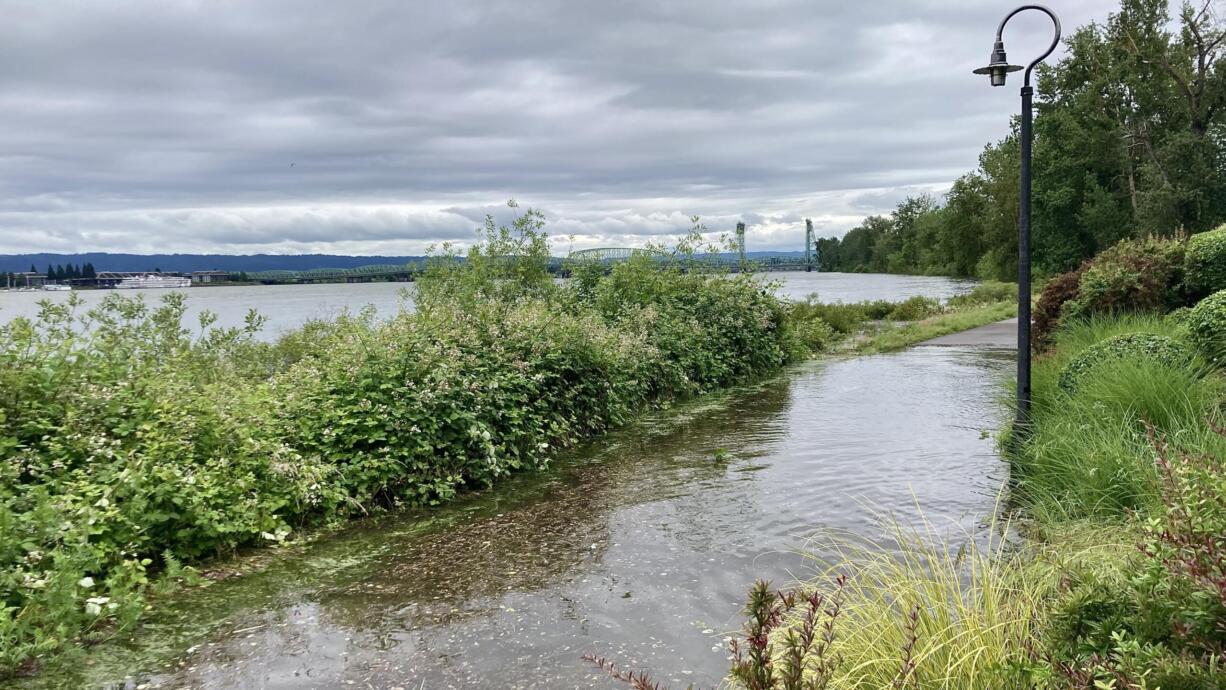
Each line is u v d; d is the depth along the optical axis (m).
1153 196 40.22
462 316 9.87
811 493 6.75
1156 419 5.95
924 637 3.10
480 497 7.26
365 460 6.96
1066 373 7.81
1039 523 5.27
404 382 7.71
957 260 88.44
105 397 6.00
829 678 2.71
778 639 3.21
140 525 5.27
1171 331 9.11
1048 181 48.56
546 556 5.55
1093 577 2.98
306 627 4.48
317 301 23.61
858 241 135.25
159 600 4.91
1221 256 11.16
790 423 10.14
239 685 3.81
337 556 5.73
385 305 16.06
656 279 15.57
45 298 7.63
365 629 4.43
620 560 5.38
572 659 3.97
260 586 5.15
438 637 4.30
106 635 4.40
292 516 6.43
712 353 14.35
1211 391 6.40
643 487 7.29
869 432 9.28
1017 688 2.76
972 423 9.57
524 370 9.09
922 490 6.63
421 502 7.02
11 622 4.00
